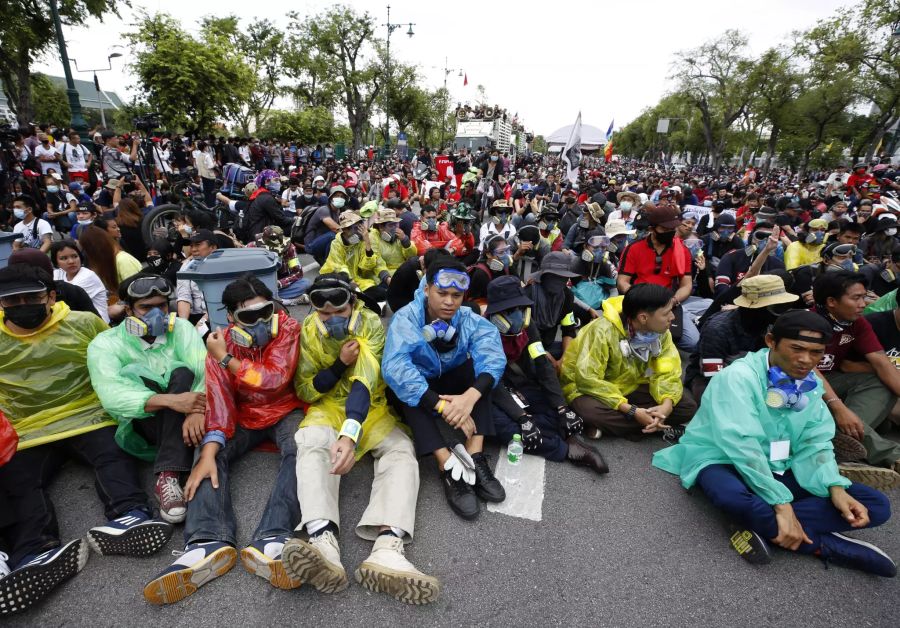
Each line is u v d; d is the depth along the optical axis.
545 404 3.43
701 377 3.68
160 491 2.49
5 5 20.45
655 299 2.98
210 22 37.81
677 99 51.34
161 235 5.48
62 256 3.83
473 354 2.98
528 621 2.06
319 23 39.38
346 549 2.41
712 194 15.95
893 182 15.17
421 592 2.03
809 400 2.51
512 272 5.74
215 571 2.17
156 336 2.82
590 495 2.89
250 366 2.80
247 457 3.08
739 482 2.49
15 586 1.93
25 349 2.61
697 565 2.41
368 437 2.83
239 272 3.95
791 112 39.69
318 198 10.91
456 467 2.71
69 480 2.87
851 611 2.19
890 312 3.46
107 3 22.83
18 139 11.22
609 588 2.25
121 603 2.07
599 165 57.94
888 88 30.91
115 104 76.25
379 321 3.06
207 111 20.22
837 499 2.37
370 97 43.91
